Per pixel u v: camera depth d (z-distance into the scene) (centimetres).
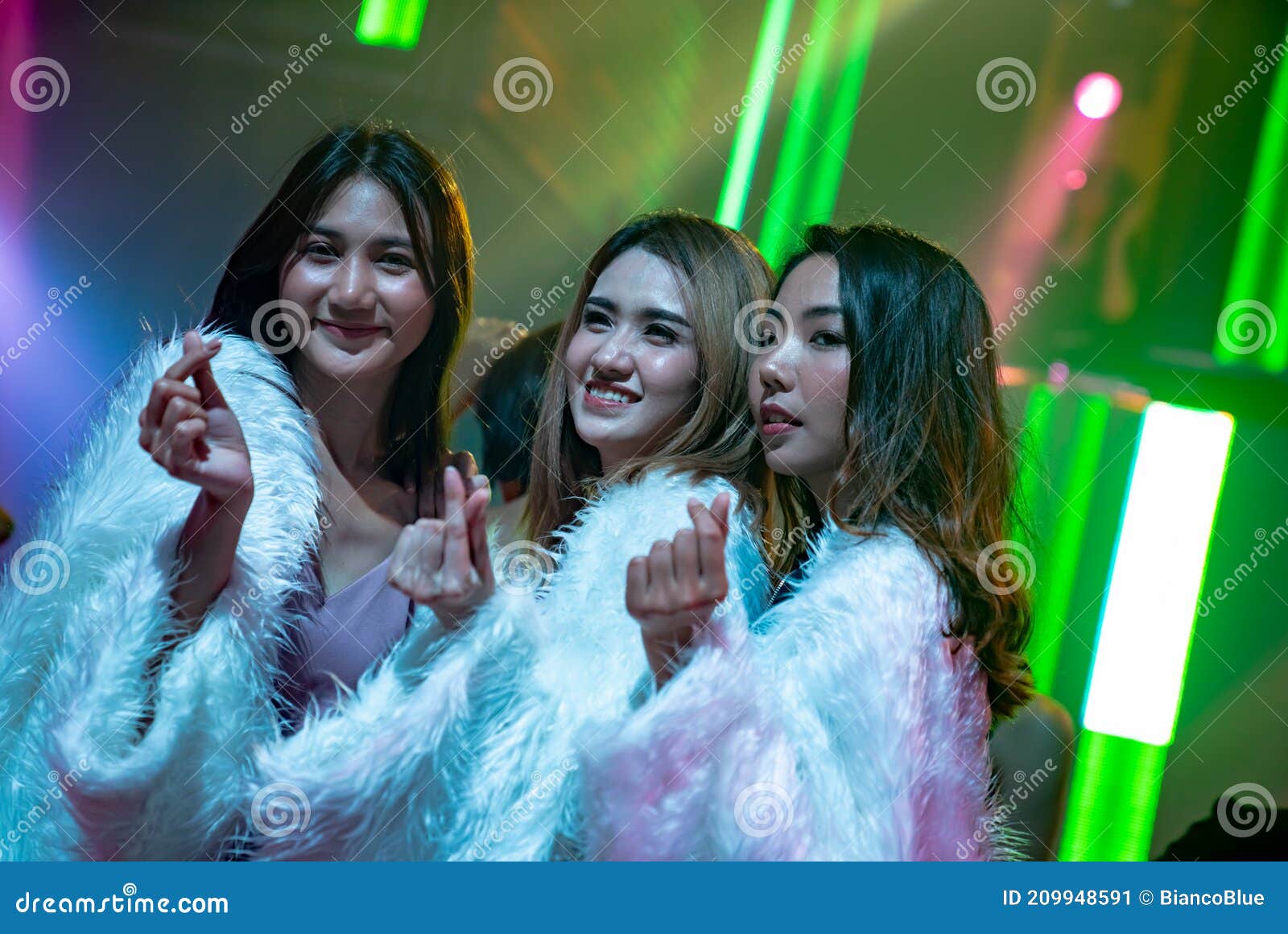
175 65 241
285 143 245
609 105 257
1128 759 270
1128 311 278
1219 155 275
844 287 155
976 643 148
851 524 150
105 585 136
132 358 168
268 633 139
